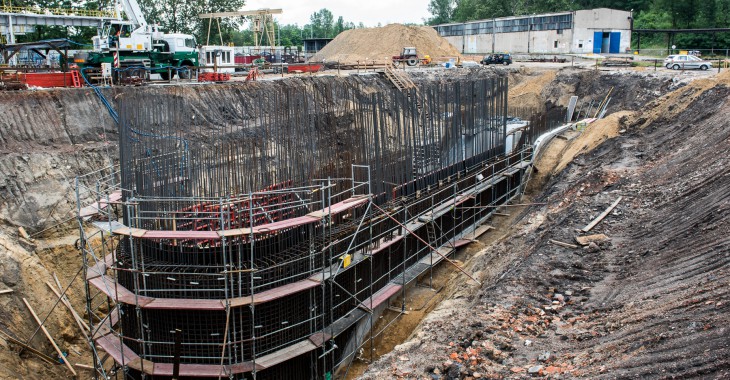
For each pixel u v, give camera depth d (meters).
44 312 17.33
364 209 18.06
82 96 25.30
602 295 13.70
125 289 14.58
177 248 14.29
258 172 15.52
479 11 105.88
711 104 24.67
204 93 28.09
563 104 45.38
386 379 11.57
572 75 46.66
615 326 11.66
